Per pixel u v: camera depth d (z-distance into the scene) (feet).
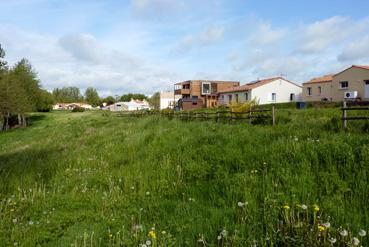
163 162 22.70
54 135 66.69
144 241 11.33
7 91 121.08
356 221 11.16
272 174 16.56
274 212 12.39
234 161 20.03
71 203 16.72
